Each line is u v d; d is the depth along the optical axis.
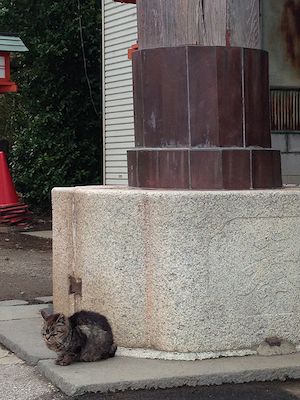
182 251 3.43
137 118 3.88
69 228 3.90
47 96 10.77
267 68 3.84
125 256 3.55
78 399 3.13
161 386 3.24
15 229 8.76
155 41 3.79
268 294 3.57
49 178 10.59
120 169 9.19
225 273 3.49
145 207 3.51
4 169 9.06
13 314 4.38
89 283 3.73
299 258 3.61
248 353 3.53
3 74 8.42
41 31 11.01
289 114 5.54
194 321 3.45
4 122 11.77
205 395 3.20
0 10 10.73
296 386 3.32
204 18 3.71
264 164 3.74
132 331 3.56
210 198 3.45
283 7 5.48
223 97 3.67
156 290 3.49
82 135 11.20
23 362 3.62
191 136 3.68
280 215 3.56
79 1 10.77
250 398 3.18
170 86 3.71
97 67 11.20
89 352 3.45
